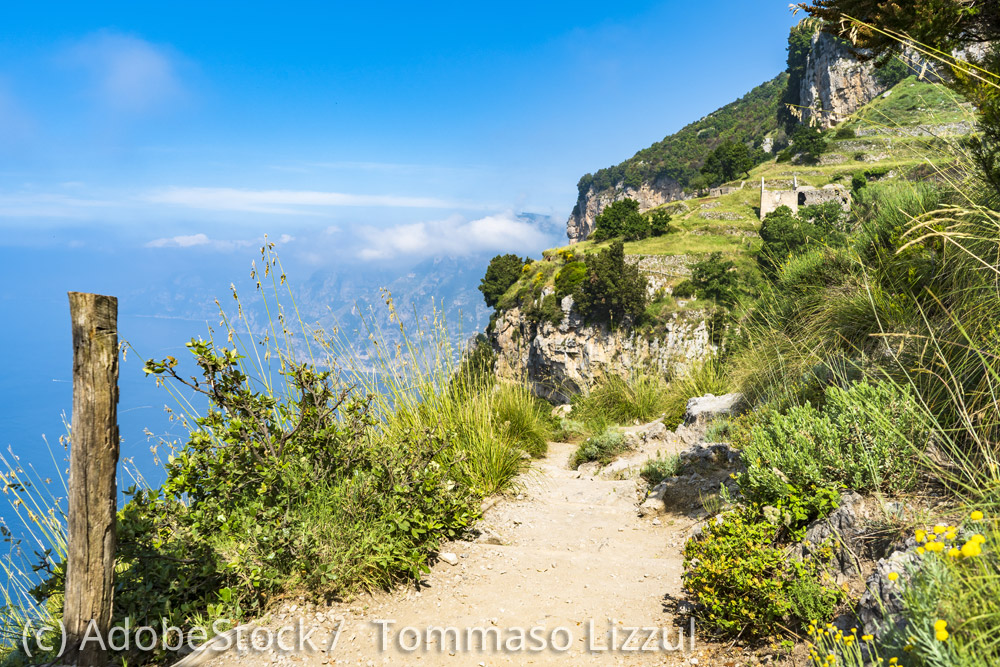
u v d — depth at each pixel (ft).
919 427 10.33
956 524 8.34
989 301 10.67
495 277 233.14
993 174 10.75
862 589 8.80
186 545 11.23
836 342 16.61
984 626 5.75
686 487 18.86
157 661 9.73
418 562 12.84
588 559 14.92
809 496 11.05
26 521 10.54
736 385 24.12
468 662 9.63
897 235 15.87
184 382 12.82
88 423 8.30
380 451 15.55
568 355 181.47
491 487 20.12
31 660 9.40
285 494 12.82
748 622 9.46
